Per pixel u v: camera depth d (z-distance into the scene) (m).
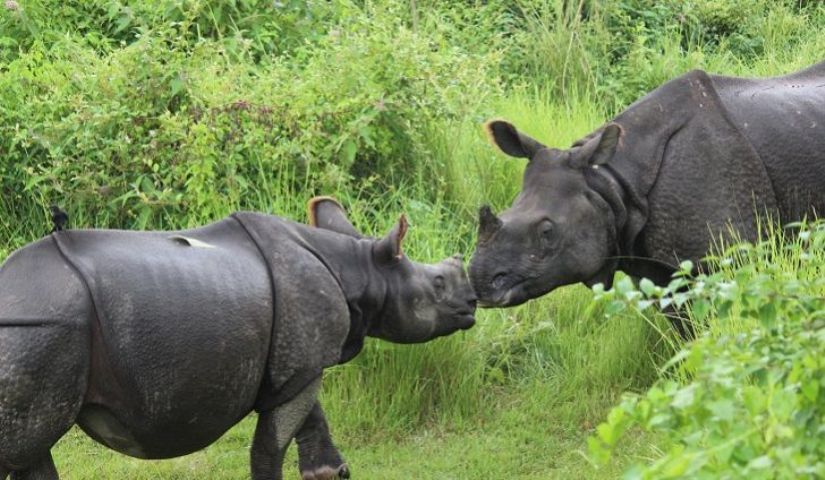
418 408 10.66
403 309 9.19
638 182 10.20
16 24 14.40
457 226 12.80
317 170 12.52
